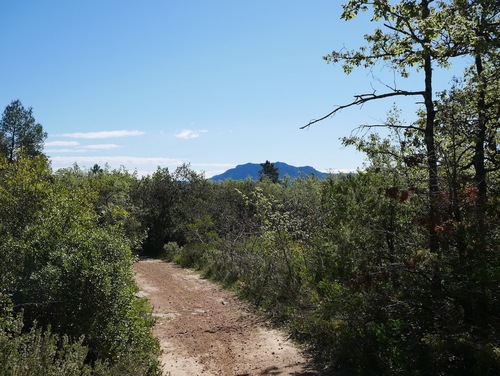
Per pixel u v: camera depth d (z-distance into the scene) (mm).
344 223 7324
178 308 12414
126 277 7035
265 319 10938
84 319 6301
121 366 5797
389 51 7809
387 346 6473
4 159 8867
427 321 6105
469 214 5824
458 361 5781
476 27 6730
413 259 5941
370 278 6621
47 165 9664
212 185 32188
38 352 4699
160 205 28297
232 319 11188
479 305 5684
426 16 6832
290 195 16328
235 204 26750
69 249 6781
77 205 8680
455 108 6668
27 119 49812
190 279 16953
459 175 6117
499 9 6723
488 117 6898
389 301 6703
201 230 23734
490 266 5621
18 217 8109
